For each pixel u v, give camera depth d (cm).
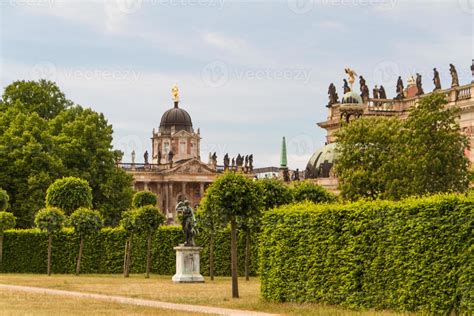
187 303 7288
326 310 6450
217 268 12731
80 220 13262
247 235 11044
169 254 13350
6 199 15012
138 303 7231
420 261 6034
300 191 12706
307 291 7069
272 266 7456
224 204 8069
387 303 6328
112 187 18825
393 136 15100
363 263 6569
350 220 6712
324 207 7019
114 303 7169
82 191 15362
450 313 5825
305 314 6291
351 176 14938
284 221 7381
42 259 14050
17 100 19475
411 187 13238
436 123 13612
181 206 10900
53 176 17500
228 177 8181
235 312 6444
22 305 6888
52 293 8438
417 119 13600
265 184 10969
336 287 6800
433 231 5962
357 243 6619
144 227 12362
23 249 14150
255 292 8700
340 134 15812
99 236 14038
